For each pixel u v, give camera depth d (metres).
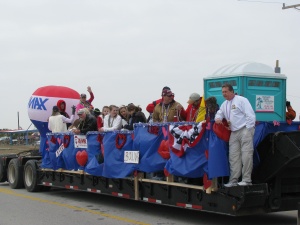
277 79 8.50
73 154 11.27
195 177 7.87
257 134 7.58
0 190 14.10
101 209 10.27
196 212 9.77
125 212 9.82
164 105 9.67
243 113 7.34
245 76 8.16
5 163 15.24
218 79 8.66
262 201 7.38
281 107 8.57
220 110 7.51
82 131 10.86
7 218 9.22
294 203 7.88
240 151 7.41
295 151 7.15
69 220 8.95
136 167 9.07
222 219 8.88
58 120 12.91
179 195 8.38
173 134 8.02
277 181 7.67
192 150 7.77
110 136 9.76
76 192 13.48
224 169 7.38
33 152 14.72
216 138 7.39
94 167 10.19
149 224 8.42
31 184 13.48
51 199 11.98
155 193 8.95
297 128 7.95
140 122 9.88
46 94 14.44
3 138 54.88
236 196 7.24
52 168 12.29
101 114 12.24
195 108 9.19
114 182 10.05
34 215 9.55
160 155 8.52
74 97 14.94
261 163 7.75
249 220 8.82
